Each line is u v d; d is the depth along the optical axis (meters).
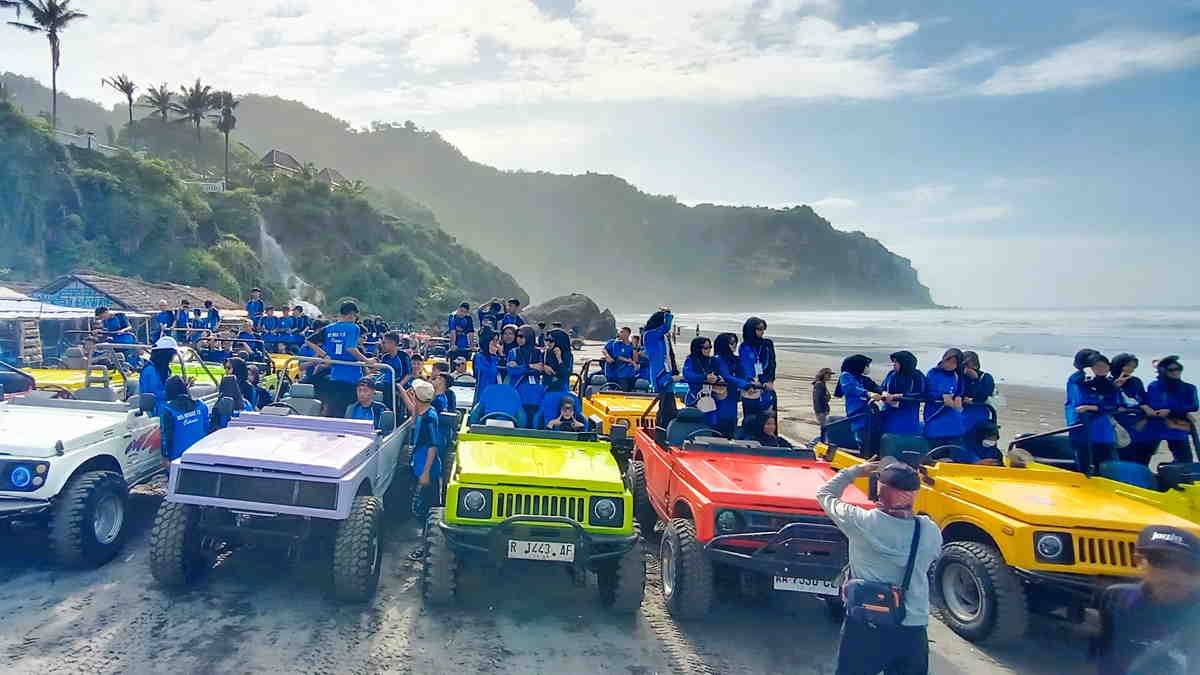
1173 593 3.14
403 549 7.43
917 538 3.76
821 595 5.62
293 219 78.50
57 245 47.16
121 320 15.61
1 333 18.44
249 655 4.99
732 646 5.70
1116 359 8.70
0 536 6.91
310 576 6.47
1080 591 5.44
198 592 5.96
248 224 71.19
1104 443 8.23
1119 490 6.53
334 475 5.72
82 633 5.14
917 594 3.70
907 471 3.82
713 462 6.93
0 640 4.98
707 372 8.54
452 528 5.78
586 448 7.22
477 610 6.04
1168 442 8.73
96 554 6.20
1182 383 8.66
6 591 5.77
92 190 51.59
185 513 5.79
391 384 8.28
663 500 7.29
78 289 27.88
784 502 5.86
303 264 76.50
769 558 5.64
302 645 5.20
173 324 18.12
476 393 10.59
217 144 112.69
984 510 6.07
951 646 5.91
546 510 5.89
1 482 5.72
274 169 93.88
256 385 10.21
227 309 33.50
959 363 8.23
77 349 11.49
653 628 5.93
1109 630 3.34
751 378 8.64
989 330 68.94
